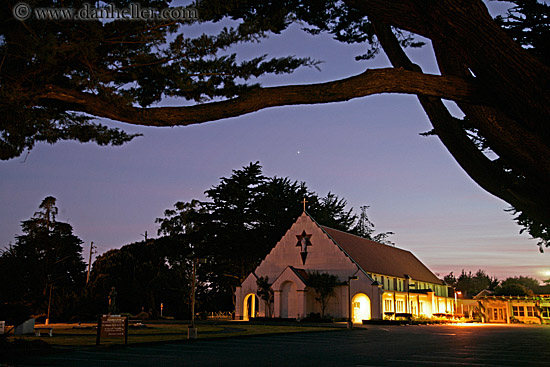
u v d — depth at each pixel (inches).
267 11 297.4
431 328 1754.4
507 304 2866.6
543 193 244.2
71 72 266.7
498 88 215.0
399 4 217.5
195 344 886.4
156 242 2719.0
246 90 225.0
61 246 2272.4
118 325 805.9
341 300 2044.8
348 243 2292.1
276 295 2111.2
